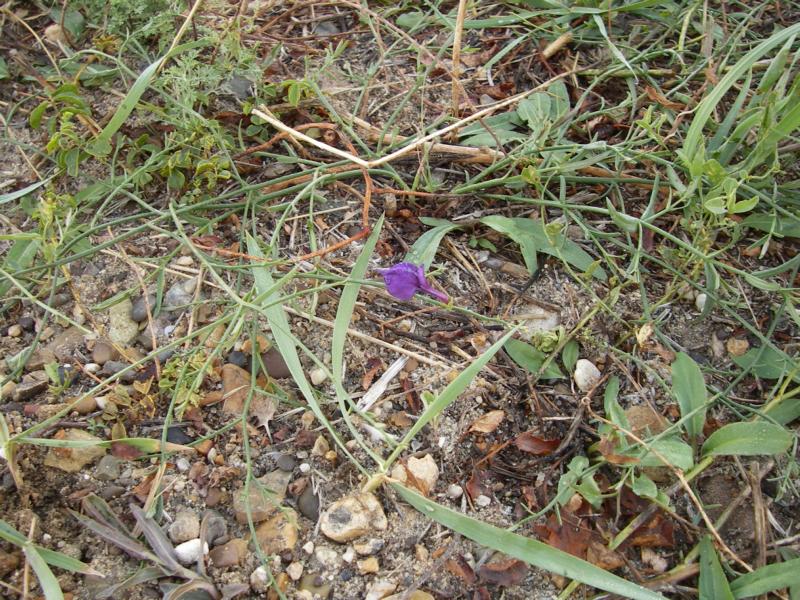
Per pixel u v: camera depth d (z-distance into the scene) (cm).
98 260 39
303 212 40
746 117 40
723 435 32
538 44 47
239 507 32
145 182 40
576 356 36
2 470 32
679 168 39
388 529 32
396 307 37
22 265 38
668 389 34
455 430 34
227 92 42
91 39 47
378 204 41
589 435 34
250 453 33
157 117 42
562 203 38
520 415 35
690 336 37
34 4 48
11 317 37
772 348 35
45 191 41
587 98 45
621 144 39
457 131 42
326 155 42
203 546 31
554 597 31
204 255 38
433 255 38
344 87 45
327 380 35
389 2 50
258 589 30
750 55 36
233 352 36
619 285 36
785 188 39
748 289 39
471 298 38
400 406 35
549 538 31
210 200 39
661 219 41
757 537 32
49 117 44
